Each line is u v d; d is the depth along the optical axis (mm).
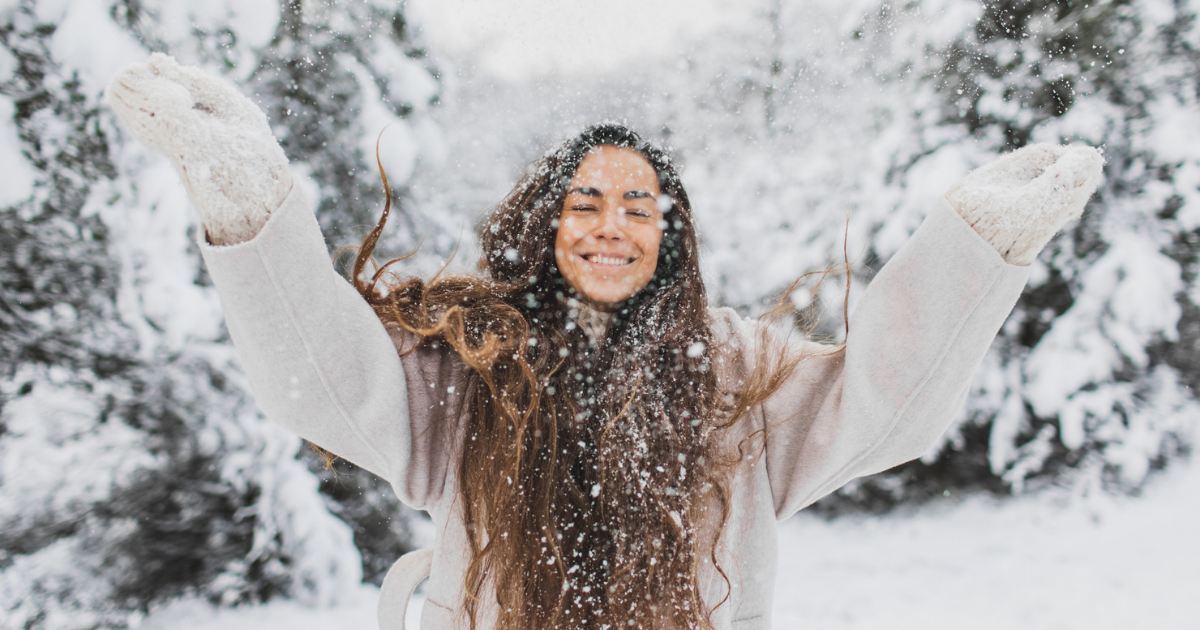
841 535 5164
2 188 3131
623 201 1042
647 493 967
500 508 957
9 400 3238
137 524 3326
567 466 988
